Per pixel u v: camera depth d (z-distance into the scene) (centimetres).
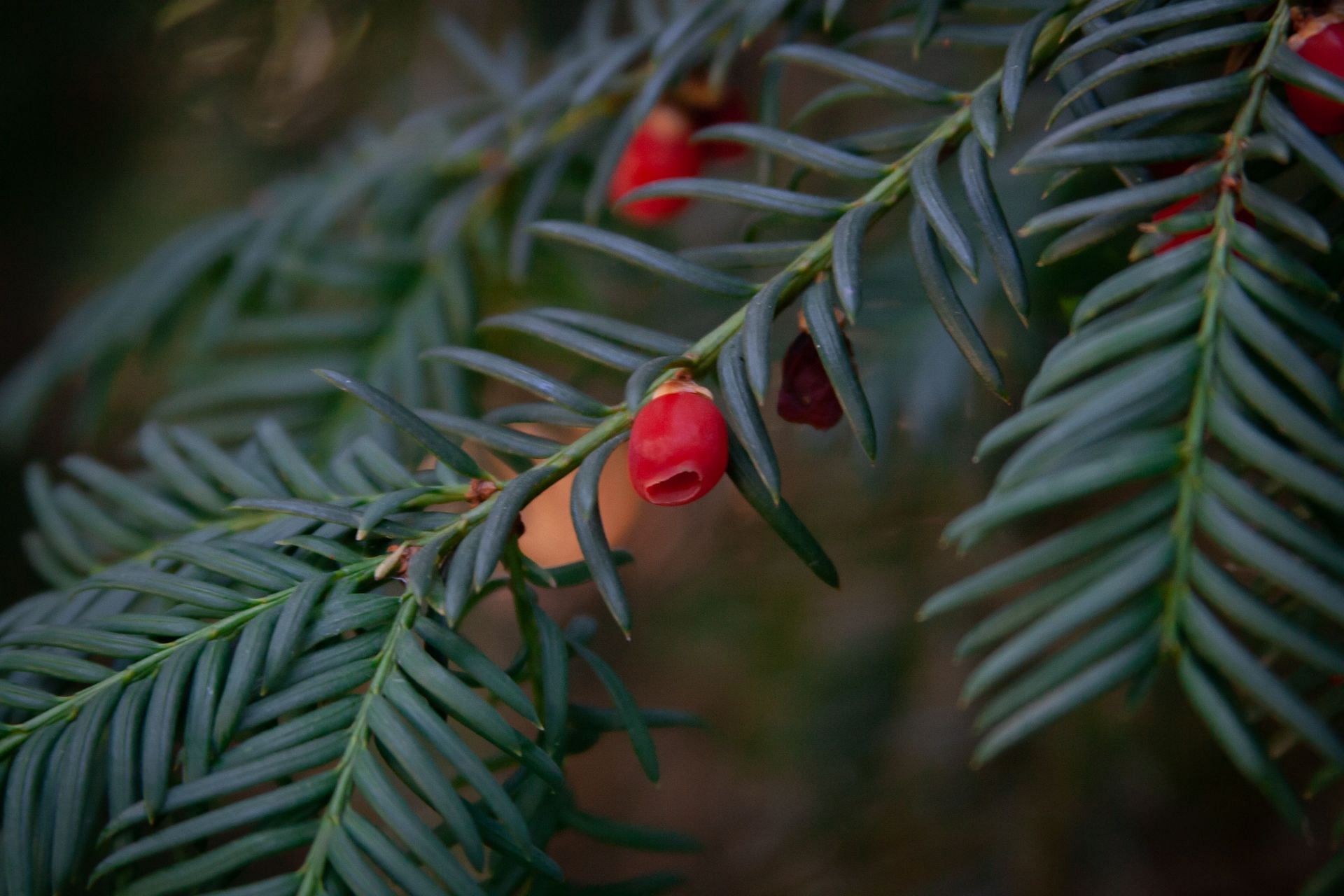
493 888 27
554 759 26
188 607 26
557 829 27
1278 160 24
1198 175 24
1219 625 23
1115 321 24
